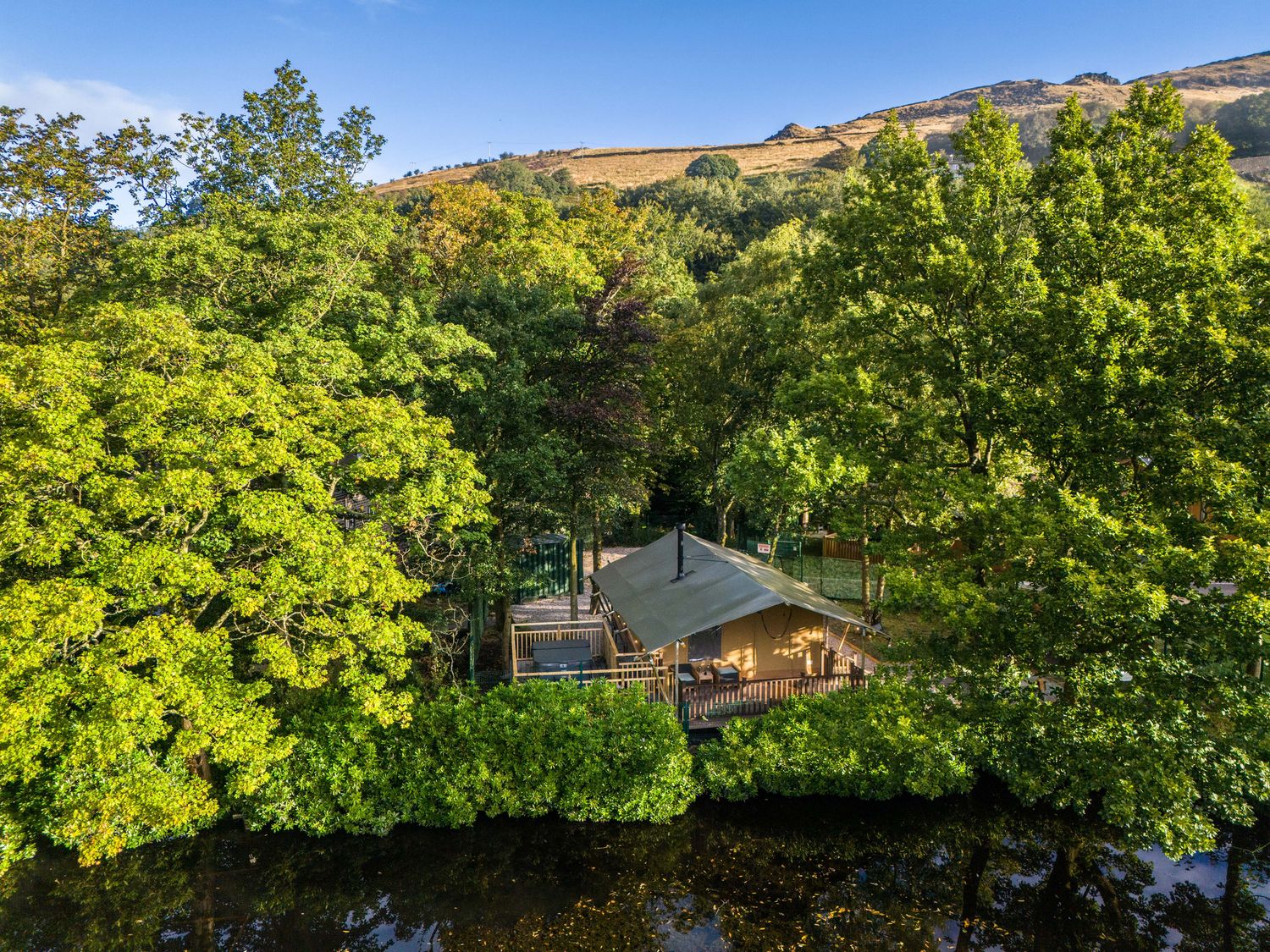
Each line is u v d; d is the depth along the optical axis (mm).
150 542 13375
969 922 14914
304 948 14141
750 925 14695
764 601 20016
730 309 35438
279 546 15125
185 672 14156
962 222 21938
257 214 21094
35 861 16234
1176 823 13172
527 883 15984
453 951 13961
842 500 24531
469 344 20000
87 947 14133
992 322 19250
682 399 36219
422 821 17422
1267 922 14945
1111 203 20000
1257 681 13922
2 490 12352
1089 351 15484
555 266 29609
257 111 29328
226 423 14477
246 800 17344
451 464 17234
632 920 14836
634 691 19438
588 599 33969
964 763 18266
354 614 14977
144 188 28453
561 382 24531
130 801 13883
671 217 95500
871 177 24750
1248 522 12844
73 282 28078
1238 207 19812
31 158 26188
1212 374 15602
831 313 26750
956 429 22172
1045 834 17828
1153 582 13195
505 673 23625
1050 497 16094
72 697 12945
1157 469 15883
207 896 15508
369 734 17875
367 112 31266
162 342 14406
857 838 17547
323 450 15195
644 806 17641
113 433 14289
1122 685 14703
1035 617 15156
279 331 18375
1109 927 14789
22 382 13516
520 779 17828
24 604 11719
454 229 33844
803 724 18859
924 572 17062
